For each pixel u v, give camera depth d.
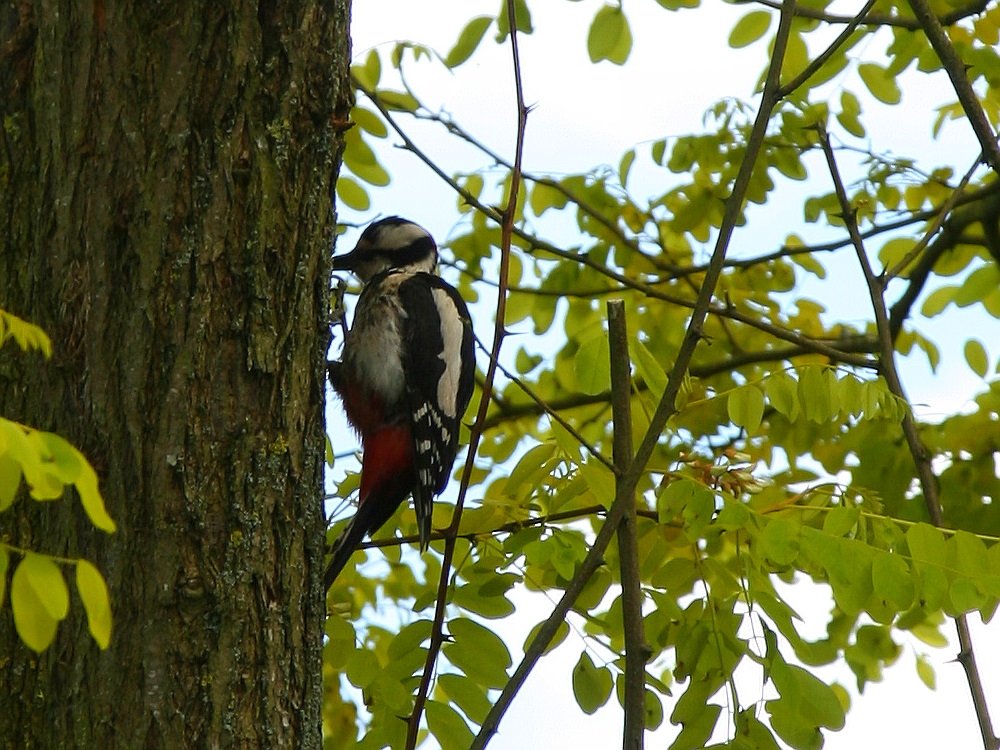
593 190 11.95
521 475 6.88
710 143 10.89
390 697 6.43
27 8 5.30
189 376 5.17
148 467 5.07
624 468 6.16
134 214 5.17
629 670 5.73
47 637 3.23
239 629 5.15
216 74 5.29
